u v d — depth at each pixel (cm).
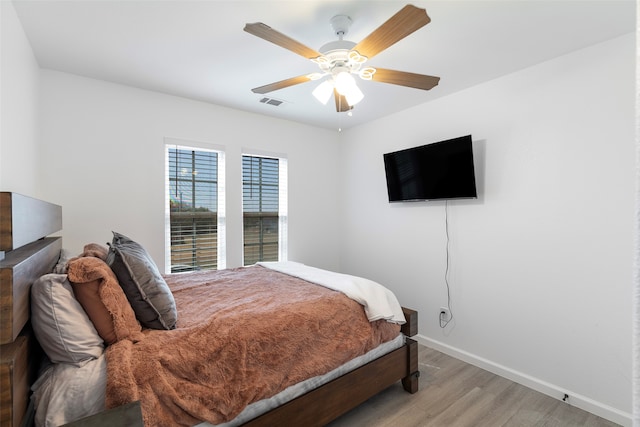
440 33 183
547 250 219
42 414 108
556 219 215
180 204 297
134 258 149
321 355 168
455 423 187
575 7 160
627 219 186
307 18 170
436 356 277
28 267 106
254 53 208
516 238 236
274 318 163
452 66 226
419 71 233
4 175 144
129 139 262
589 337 201
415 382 219
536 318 225
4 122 143
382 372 199
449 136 280
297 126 369
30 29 179
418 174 293
